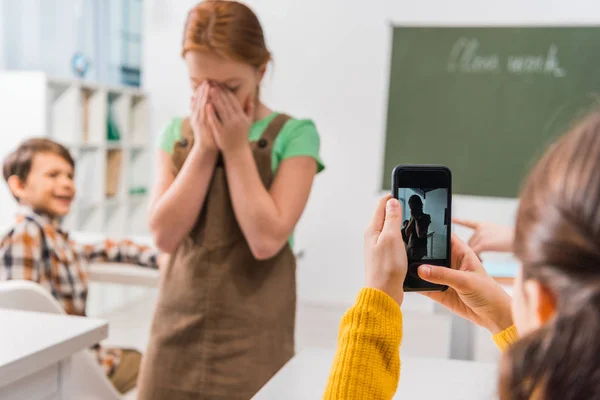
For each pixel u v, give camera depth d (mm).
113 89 3416
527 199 361
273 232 1069
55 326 933
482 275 646
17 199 1777
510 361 351
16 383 820
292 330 1171
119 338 2990
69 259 1740
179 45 3762
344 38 3543
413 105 3420
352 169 3607
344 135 3600
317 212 3684
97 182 3340
